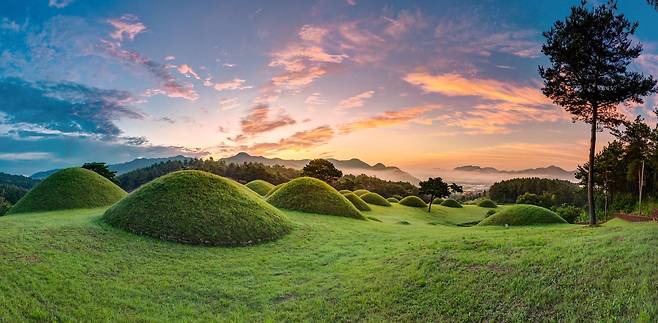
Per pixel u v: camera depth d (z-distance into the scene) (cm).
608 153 5578
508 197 11338
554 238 1655
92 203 3894
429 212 6500
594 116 2862
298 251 2211
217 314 1300
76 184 4075
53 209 3653
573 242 1484
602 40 2667
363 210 5141
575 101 2883
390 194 11612
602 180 5994
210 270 1784
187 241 2258
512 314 1066
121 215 2508
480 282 1280
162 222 2406
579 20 2705
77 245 1908
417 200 7225
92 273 1573
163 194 2727
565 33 2766
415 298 1284
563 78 2862
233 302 1408
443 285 1323
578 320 961
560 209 5997
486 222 3916
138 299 1377
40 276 1435
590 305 1003
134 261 1812
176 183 2892
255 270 1805
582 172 6175
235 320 1247
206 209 2623
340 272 1711
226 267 1848
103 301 1327
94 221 2523
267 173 11981
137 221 2406
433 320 1138
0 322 1077
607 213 5619
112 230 2286
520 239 1702
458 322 1102
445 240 1941
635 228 1612
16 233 1956
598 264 1198
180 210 2552
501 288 1211
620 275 1100
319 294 1447
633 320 890
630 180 5747
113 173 7069
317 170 8950
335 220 3534
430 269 1474
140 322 1199
